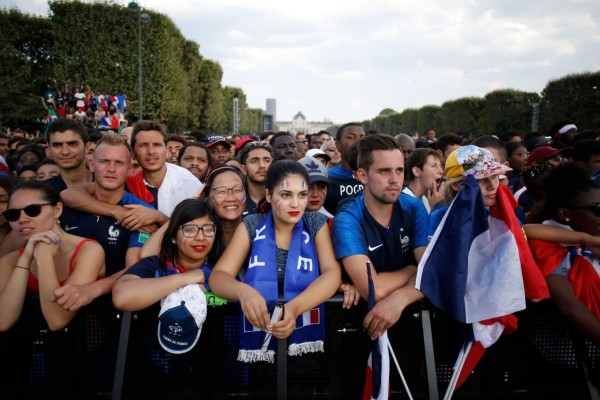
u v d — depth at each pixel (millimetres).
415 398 2369
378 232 2486
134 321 2291
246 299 2080
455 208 2234
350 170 5102
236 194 2799
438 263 2211
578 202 2514
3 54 21859
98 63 23469
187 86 28750
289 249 2334
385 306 2133
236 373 2365
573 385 2434
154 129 3930
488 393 2430
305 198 2312
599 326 2248
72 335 2295
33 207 2369
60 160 3617
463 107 33469
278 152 6352
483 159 2451
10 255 2498
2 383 2322
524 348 2418
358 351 2332
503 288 2209
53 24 23047
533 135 9164
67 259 2461
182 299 2160
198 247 2389
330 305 2316
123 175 3119
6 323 2223
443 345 2379
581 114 22391
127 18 23438
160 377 2316
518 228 2326
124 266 3064
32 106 20781
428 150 4109
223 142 6980
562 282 2381
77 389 2322
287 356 2328
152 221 2984
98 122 18484
